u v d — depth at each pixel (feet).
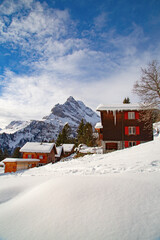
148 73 61.77
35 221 10.63
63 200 12.76
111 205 11.10
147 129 76.54
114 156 40.22
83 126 231.91
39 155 109.29
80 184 15.60
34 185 21.68
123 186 14.03
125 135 77.82
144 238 7.80
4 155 235.20
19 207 13.43
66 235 8.71
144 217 9.41
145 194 12.20
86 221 9.71
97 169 26.25
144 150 37.78
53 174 30.09
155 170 20.02
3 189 20.95
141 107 66.85
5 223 10.95
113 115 80.64
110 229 8.71
